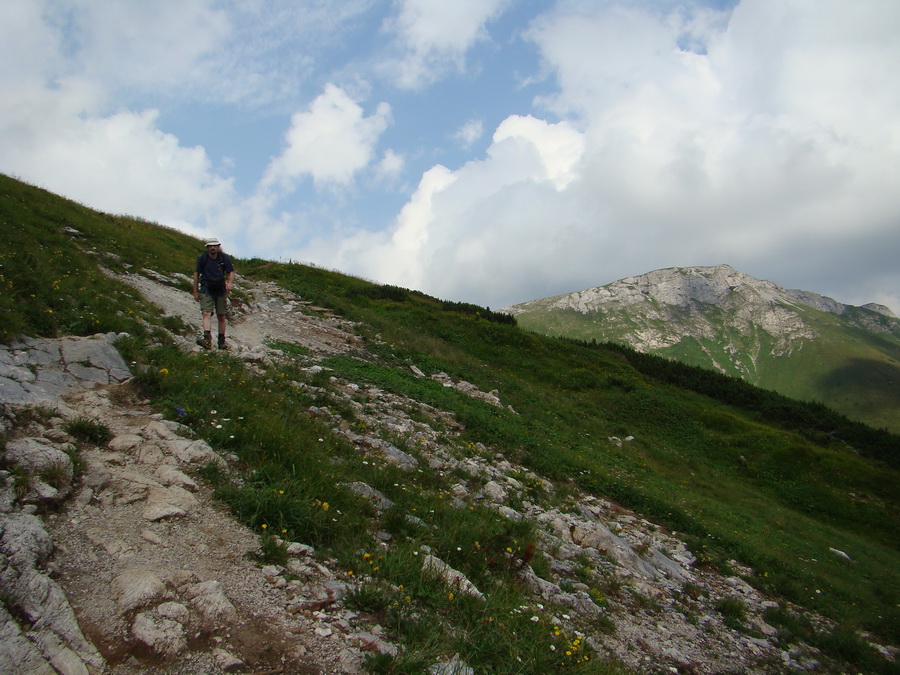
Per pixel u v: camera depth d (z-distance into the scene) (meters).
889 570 18.08
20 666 3.08
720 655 7.58
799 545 17.14
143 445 6.04
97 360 7.72
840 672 8.71
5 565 3.63
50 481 4.70
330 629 4.12
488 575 6.44
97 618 3.59
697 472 23.66
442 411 15.71
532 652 4.83
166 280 18.69
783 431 34.25
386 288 37.25
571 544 9.38
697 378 41.41
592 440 21.61
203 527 4.98
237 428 7.03
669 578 10.10
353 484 7.26
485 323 36.00
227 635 3.77
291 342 18.30
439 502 8.12
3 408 5.53
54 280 10.64
